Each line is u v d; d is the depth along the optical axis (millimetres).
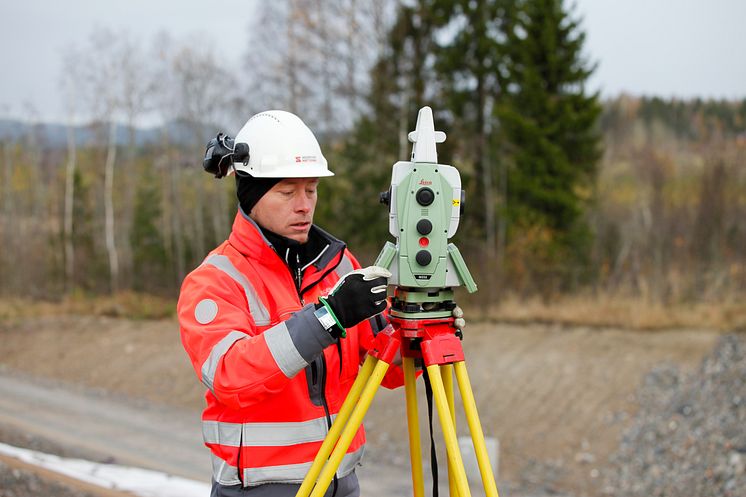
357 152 19656
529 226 17250
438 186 1699
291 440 1745
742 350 10188
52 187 35062
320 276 1901
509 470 8773
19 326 19344
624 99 36625
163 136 29203
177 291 26391
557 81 18406
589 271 16672
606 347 11531
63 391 13188
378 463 8164
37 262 28734
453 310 1762
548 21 18141
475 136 20062
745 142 19625
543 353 11828
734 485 7109
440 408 1650
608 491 7961
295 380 1764
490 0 19844
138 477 5391
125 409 11422
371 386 1688
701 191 17281
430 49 19359
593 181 19031
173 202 29625
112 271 26734
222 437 1764
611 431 9281
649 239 17250
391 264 1722
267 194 1777
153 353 15680
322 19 18969
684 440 8438
